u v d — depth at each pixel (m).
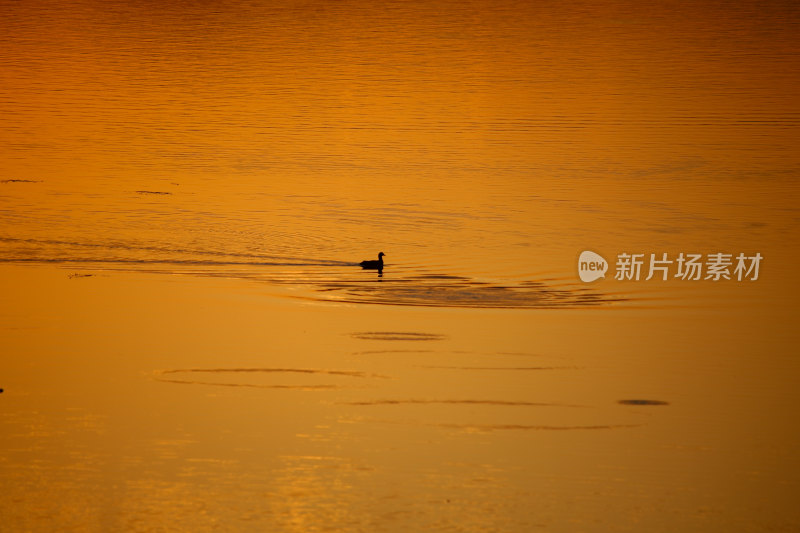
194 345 147.88
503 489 109.94
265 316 161.12
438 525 103.31
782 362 143.12
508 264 189.75
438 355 144.75
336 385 134.25
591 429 122.94
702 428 123.25
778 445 119.19
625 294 174.38
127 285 176.00
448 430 122.06
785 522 104.25
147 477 111.69
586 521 104.06
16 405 127.56
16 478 111.19
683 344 150.38
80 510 105.38
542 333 154.62
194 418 124.81
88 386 133.25
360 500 107.62
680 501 107.62
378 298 170.75
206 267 186.38
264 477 111.38
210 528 102.44
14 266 185.00
